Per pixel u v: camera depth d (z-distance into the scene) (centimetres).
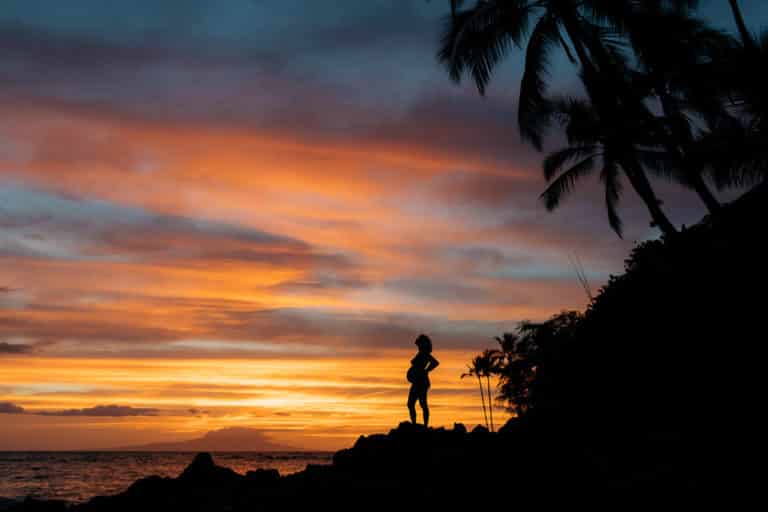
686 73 2159
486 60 2534
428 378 1488
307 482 1329
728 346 1414
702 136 2058
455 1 2517
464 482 1119
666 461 1074
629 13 2281
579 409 1634
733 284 1566
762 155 1756
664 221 2375
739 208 1908
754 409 1177
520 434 1424
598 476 1035
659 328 1677
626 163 2534
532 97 2659
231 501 1554
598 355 1836
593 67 2492
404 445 1378
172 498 1786
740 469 963
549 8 2553
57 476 10169
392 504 1082
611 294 2122
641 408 1455
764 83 1750
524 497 1006
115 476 10556
